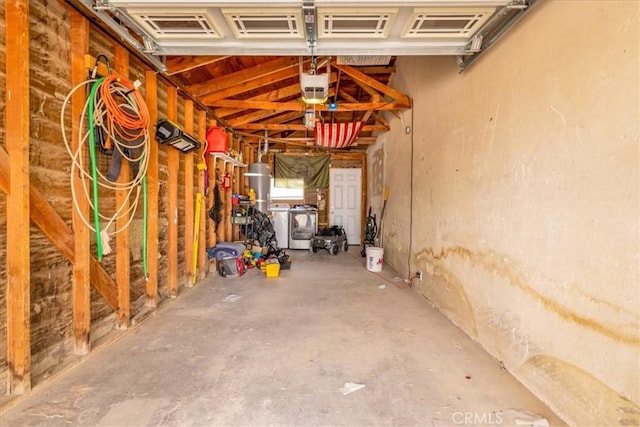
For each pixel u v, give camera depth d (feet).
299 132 26.94
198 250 14.70
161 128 10.37
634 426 4.39
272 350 8.05
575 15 5.41
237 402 5.95
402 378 6.83
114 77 7.87
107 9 6.49
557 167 5.80
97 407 5.73
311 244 23.82
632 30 4.42
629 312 4.47
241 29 7.15
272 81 14.99
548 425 5.45
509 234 7.21
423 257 12.89
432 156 12.05
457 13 6.51
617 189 4.64
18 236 5.78
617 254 4.65
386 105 15.10
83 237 7.34
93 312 8.09
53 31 6.70
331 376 6.88
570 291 5.49
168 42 7.80
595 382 5.00
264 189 22.16
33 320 6.33
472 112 8.96
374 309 11.26
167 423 5.37
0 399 5.66
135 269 9.86
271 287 14.01
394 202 17.94
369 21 6.79
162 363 7.32
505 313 7.34
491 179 7.97
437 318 10.41
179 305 11.43
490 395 6.27
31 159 6.21
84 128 7.38
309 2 6.04
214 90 13.84
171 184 11.87
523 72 6.77
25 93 5.81
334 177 28.30
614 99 4.69
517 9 6.48
